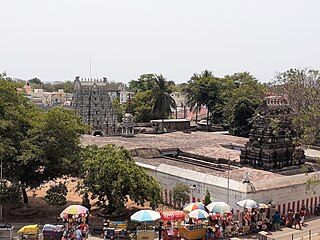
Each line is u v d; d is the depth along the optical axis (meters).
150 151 70.12
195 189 51.00
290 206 49.19
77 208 39.31
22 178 46.44
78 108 108.69
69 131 47.16
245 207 42.12
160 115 119.75
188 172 52.62
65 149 46.25
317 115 44.00
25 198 48.50
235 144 80.19
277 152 59.06
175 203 52.53
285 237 41.81
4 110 46.47
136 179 44.41
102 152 46.56
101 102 110.06
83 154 47.41
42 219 45.62
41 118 47.28
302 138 45.53
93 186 44.84
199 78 127.44
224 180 48.22
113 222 40.66
